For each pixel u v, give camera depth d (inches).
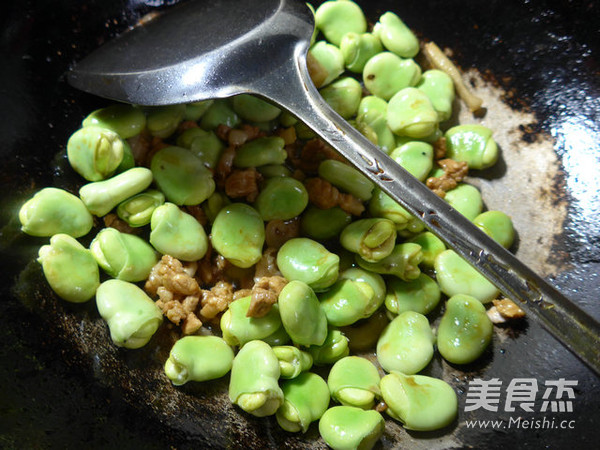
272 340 8.6
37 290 8.6
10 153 9.6
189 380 8.4
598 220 9.7
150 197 9.2
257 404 7.7
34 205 8.8
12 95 10.0
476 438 8.2
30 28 10.6
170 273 8.8
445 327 8.9
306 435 8.3
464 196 10.1
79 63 10.1
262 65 9.0
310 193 9.7
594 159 10.2
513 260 7.3
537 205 10.4
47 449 7.2
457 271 9.3
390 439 8.3
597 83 10.4
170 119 9.9
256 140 9.9
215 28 9.6
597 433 7.7
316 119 8.6
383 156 8.1
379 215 9.5
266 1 9.6
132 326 8.2
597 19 10.2
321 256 8.7
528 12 10.9
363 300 8.6
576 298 9.2
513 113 11.2
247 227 9.1
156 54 9.5
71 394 7.9
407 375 8.5
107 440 7.6
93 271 8.8
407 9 12.0
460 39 11.7
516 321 9.1
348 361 8.5
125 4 11.6
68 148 9.4
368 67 10.9
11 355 7.9
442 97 10.9
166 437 8.0
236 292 9.2
